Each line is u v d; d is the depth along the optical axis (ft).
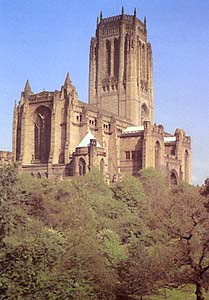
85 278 224.94
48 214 314.76
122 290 247.91
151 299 271.08
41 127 652.07
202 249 232.73
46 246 227.81
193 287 304.09
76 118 640.58
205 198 240.32
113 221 369.50
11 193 296.30
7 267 219.00
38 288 212.43
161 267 230.89
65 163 609.42
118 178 620.90
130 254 263.90
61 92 641.81
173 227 232.12
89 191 442.09
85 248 237.25
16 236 239.91
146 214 387.75
